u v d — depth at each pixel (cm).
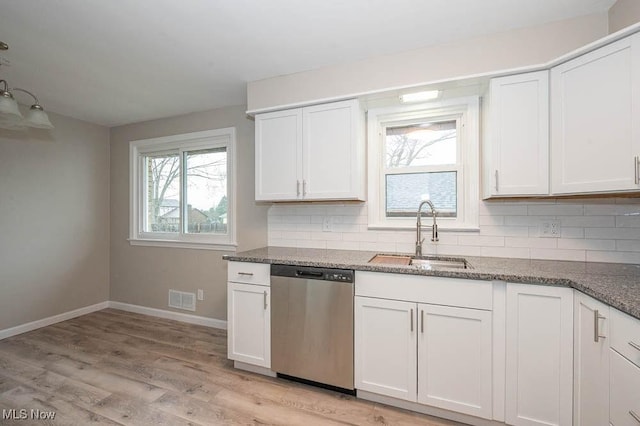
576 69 154
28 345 264
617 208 182
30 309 301
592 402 127
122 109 314
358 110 215
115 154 370
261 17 167
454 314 162
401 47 199
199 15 165
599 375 123
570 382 142
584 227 189
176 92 271
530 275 149
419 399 170
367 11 163
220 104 301
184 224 337
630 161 136
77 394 192
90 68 226
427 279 167
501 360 155
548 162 168
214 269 314
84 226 348
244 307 216
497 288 155
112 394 192
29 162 302
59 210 325
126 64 220
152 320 331
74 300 338
